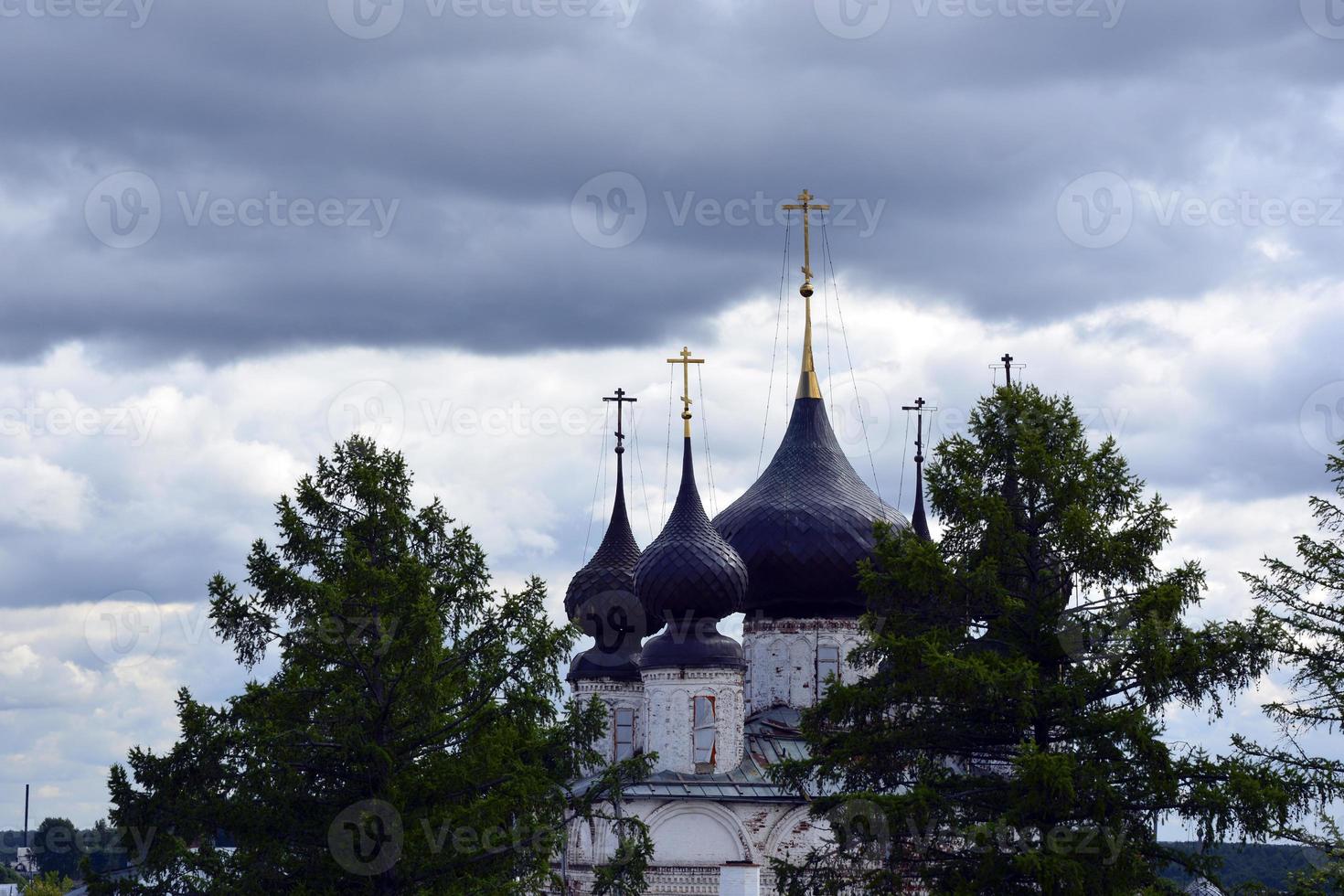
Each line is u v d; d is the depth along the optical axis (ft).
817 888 219.82
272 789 214.69
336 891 214.28
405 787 216.95
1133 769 205.26
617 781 224.12
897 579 213.87
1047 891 196.13
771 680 357.20
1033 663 205.46
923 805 203.51
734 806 318.24
